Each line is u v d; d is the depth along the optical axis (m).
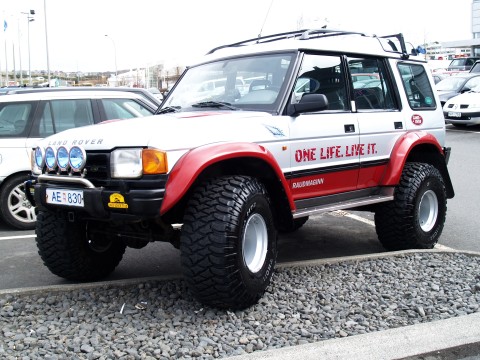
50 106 7.42
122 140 3.90
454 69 32.72
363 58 5.66
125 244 5.19
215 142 4.08
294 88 4.86
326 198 5.17
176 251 6.21
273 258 4.39
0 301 4.29
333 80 5.29
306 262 5.19
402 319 4.04
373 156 5.53
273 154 4.54
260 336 3.72
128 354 3.43
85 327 3.84
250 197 4.05
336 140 5.12
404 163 5.68
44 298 4.39
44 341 3.62
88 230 4.74
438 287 4.65
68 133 4.37
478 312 4.09
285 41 5.26
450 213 8.12
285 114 4.73
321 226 7.41
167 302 4.29
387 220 5.70
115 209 3.88
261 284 4.18
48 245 4.67
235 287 3.91
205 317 3.99
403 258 5.47
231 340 3.65
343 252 6.13
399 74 6.04
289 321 3.97
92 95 7.73
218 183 4.04
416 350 3.53
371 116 5.55
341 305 4.27
